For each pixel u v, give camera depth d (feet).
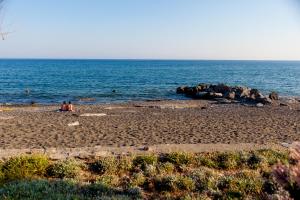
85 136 71.67
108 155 49.21
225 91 193.47
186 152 49.14
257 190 37.91
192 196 36.78
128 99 176.86
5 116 101.86
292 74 469.16
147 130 78.89
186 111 119.34
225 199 36.42
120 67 650.02
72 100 170.09
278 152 51.29
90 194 35.94
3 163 43.21
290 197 18.48
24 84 262.06
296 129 83.30
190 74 442.50
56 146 61.77
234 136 72.43
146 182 40.81
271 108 135.74
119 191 37.60
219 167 46.39
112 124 87.35
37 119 96.02
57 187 36.73
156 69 582.76
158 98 183.93
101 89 229.66
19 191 34.71
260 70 599.98
